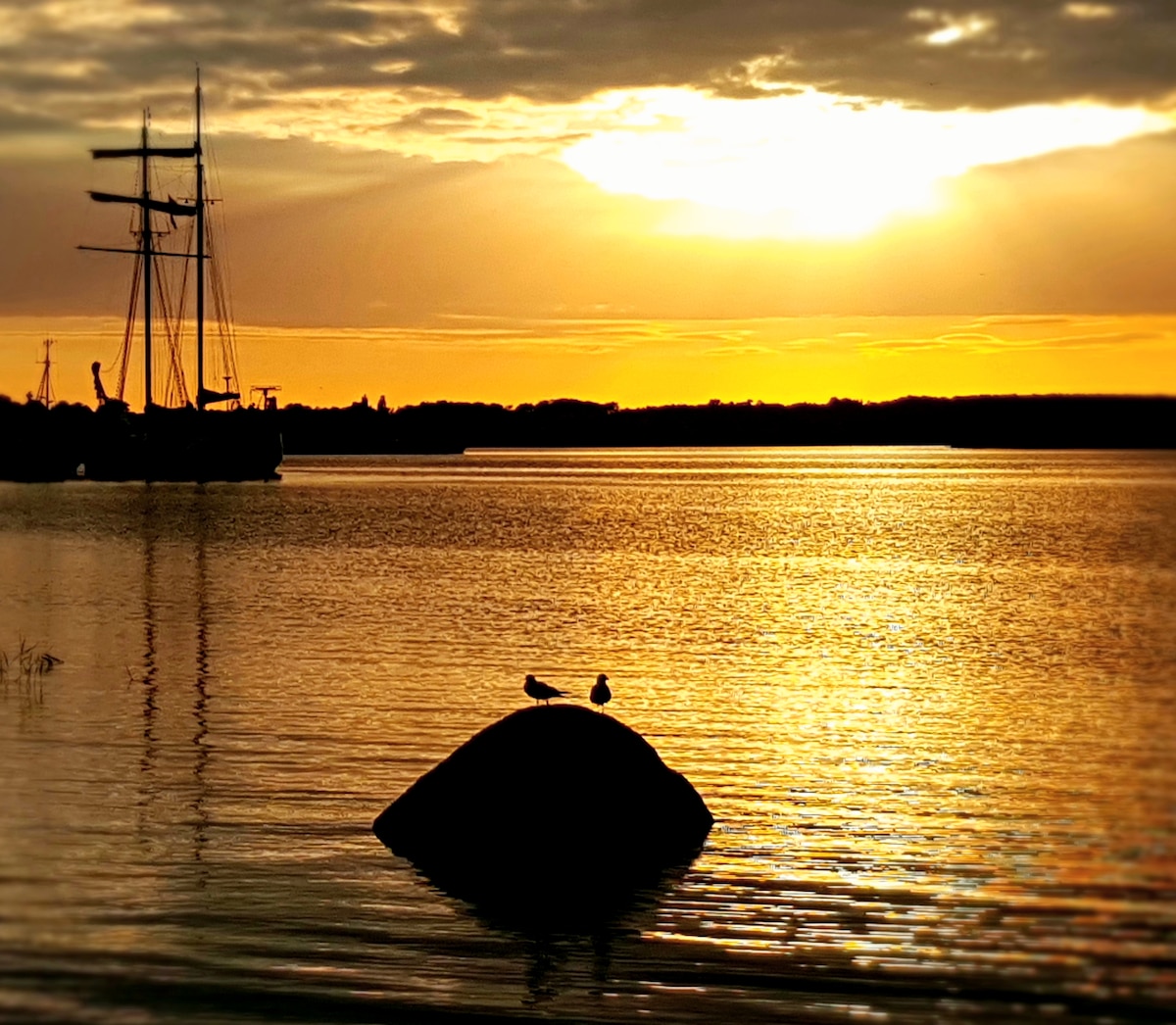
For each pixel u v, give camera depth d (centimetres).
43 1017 1523
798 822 2266
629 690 3566
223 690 3428
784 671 3900
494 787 2100
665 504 15062
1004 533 10456
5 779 2459
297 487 19412
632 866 2033
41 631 4638
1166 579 6869
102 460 18712
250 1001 1574
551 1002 1583
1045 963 1684
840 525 11381
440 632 4688
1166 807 2339
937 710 3266
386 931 1792
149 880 1945
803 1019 1545
